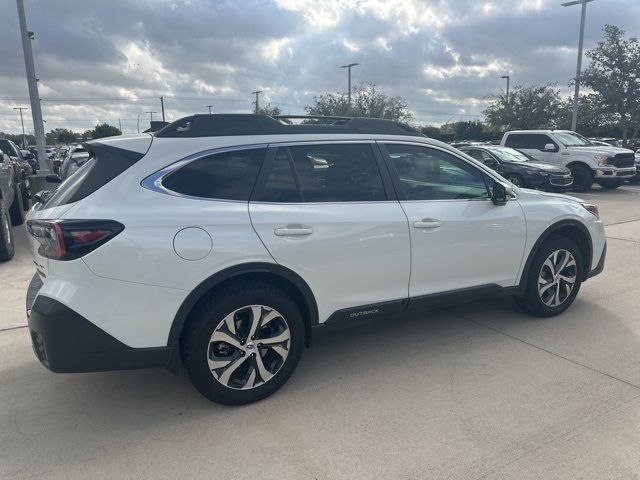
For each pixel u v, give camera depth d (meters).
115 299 2.87
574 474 2.60
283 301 3.32
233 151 3.29
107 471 2.69
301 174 3.46
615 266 6.58
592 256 4.86
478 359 3.94
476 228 4.04
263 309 3.26
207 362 3.13
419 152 3.97
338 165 3.61
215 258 3.05
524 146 17.25
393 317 3.87
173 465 2.73
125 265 2.86
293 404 3.32
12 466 2.73
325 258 3.41
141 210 2.95
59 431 3.06
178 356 3.13
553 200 4.62
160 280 2.94
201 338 3.09
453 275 4.02
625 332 4.43
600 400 3.30
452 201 4.02
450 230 3.91
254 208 3.23
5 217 7.13
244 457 2.79
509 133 17.70
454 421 3.09
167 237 2.94
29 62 13.25
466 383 3.56
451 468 2.66
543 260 4.51
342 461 2.74
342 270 3.49
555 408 3.21
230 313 3.15
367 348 4.18
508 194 4.25
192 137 3.24
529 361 3.89
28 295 3.22
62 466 2.73
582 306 5.09
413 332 4.51
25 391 3.54
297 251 3.30
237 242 3.11
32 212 3.34
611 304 5.14
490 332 4.46
